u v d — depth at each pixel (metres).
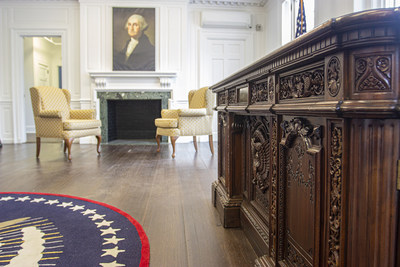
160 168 3.13
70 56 5.68
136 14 5.54
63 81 5.71
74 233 1.42
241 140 1.56
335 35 0.56
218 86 1.79
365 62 0.53
